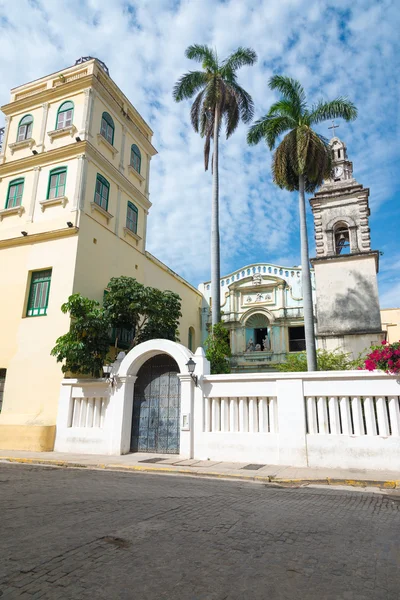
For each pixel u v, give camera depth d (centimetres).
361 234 2127
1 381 1689
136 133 2280
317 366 1667
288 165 1867
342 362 1728
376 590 367
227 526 550
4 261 1842
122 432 1370
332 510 655
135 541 484
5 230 1891
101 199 1916
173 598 346
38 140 1972
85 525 546
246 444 1194
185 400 1298
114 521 566
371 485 903
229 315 2658
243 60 2125
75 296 1448
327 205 2220
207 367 1348
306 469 1066
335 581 384
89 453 1389
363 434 1079
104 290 1841
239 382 1247
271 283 2608
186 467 1102
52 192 1847
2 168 1984
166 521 569
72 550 452
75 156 1839
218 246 1864
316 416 1148
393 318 2892
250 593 357
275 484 923
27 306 1741
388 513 641
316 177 1831
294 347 2550
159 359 1459
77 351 1395
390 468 1034
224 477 1002
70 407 1482
